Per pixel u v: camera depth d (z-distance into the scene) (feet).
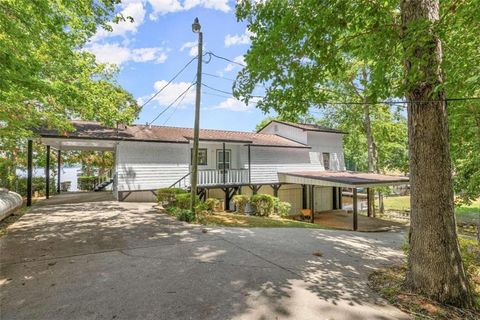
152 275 13.33
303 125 67.21
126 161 42.06
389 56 15.35
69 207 35.22
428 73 12.09
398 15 15.98
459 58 13.71
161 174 44.50
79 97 23.89
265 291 11.96
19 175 59.57
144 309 10.08
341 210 67.05
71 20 21.02
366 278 14.52
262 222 31.53
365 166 91.81
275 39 15.35
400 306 11.25
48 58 22.53
